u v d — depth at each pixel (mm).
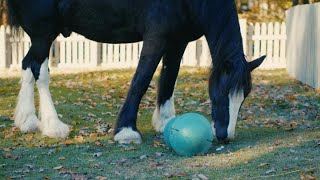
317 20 11539
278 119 8844
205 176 6211
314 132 7816
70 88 12008
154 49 7195
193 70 15148
